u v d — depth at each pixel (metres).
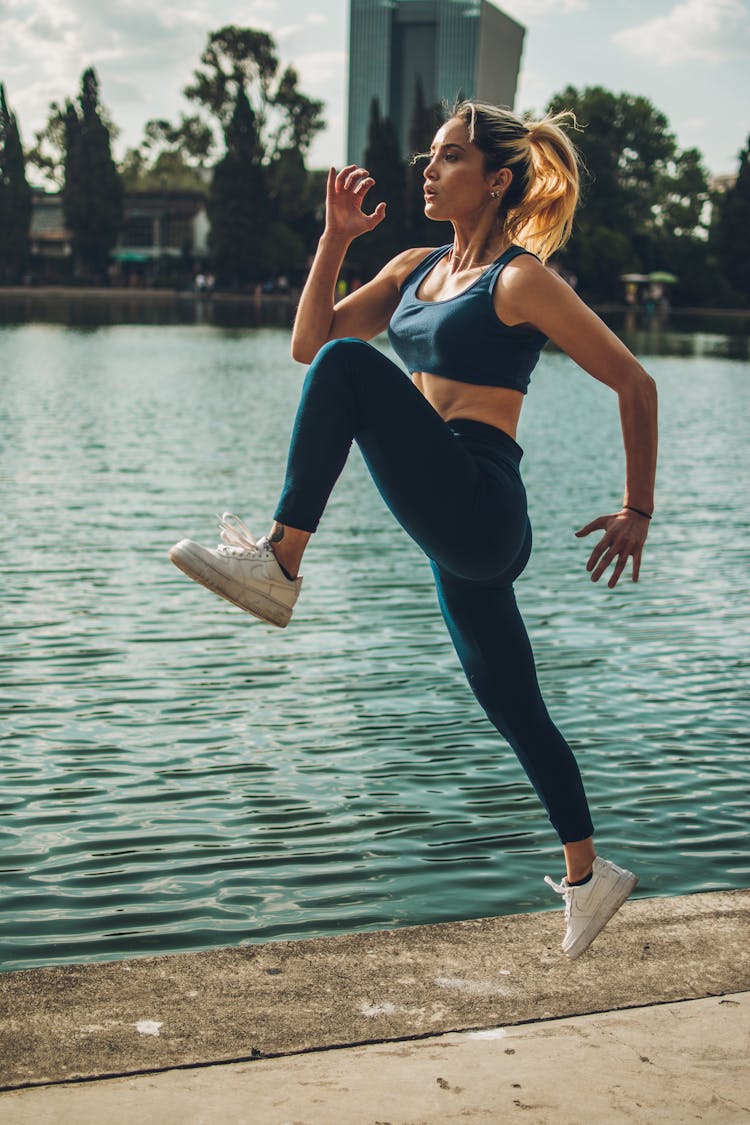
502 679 2.81
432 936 3.15
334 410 2.53
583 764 5.39
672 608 8.41
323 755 5.45
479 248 2.82
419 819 4.75
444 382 2.73
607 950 3.07
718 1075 2.47
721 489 14.09
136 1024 2.68
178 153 132.25
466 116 2.80
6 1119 2.29
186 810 4.81
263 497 12.41
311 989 2.85
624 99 126.81
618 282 103.12
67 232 102.88
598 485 14.14
